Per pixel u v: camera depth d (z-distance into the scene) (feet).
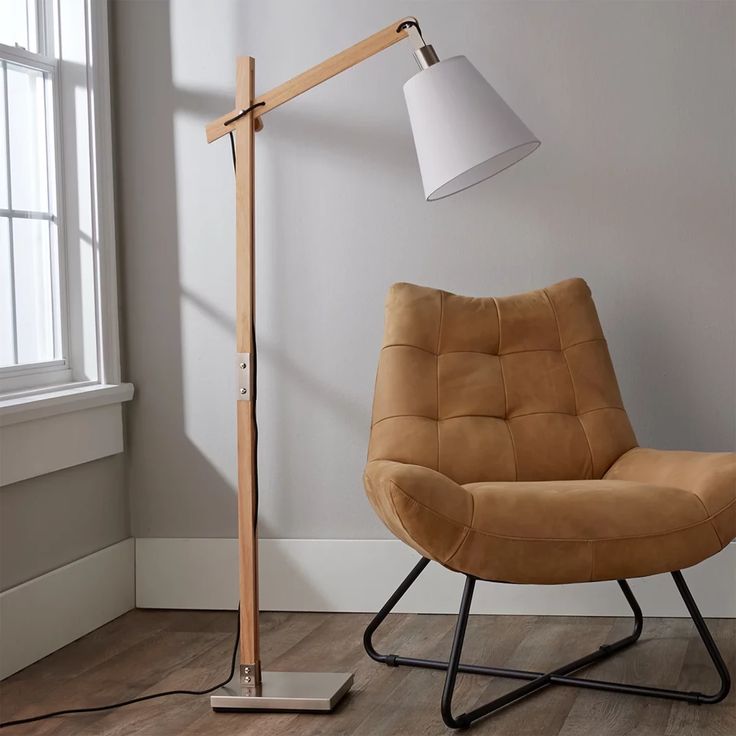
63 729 7.13
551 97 9.60
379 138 9.84
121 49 10.12
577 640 8.88
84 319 9.77
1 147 8.79
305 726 7.09
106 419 9.77
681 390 9.59
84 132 9.67
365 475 7.62
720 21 9.35
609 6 9.48
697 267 9.50
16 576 8.48
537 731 6.89
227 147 10.05
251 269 7.46
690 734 6.77
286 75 9.93
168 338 10.22
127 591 10.18
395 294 8.66
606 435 8.45
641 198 9.53
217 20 10.00
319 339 10.01
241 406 7.50
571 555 6.75
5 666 8.22
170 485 10.26
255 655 7.54
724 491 7.02
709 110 9.41
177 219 10.15
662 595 9.52
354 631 9.34
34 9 9.47
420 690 7.74
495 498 6.89
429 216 9.82
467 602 6.88
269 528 10.12
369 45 7.22
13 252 8.96
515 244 9.73
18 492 8.52
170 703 7.60
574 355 8.69
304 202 9.96
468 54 9.68
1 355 8.81
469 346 8.64
